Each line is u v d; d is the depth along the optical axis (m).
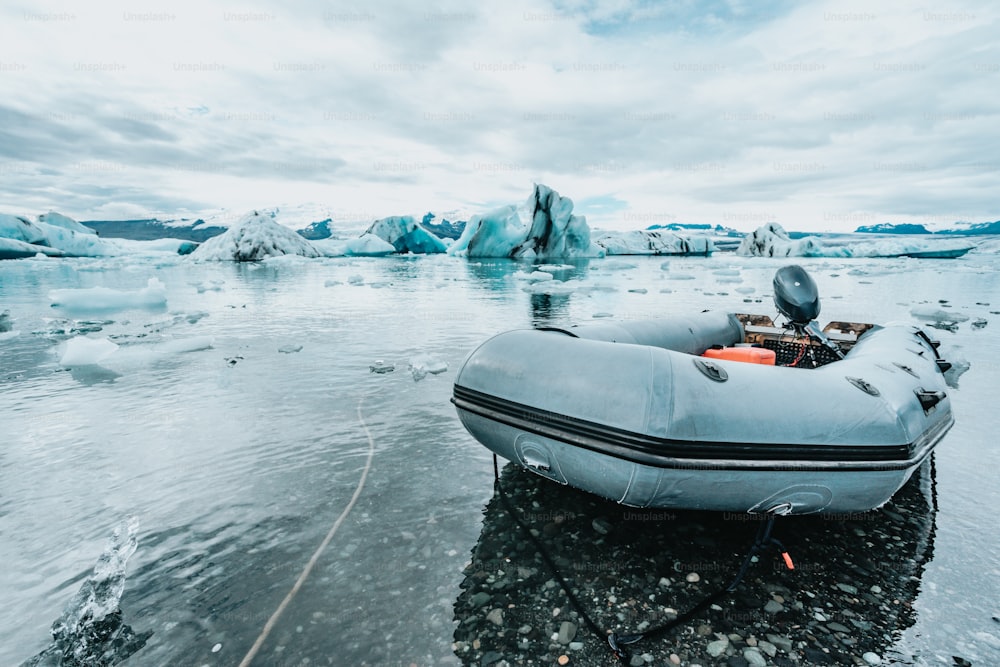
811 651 1.51
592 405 1.98
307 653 1.49
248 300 11.25
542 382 2.16
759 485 1.86
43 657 1.49
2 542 2.06
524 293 12.71
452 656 1.49
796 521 2.22
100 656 1.49
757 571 1.89
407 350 5.81
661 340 3.22
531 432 2.12
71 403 3.87
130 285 15.61
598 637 1.56
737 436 1.83
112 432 3.26
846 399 1.99
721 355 3.01
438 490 2.49
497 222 31.94
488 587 1.79
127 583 1.80
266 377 4.61
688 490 1.88
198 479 2.61
